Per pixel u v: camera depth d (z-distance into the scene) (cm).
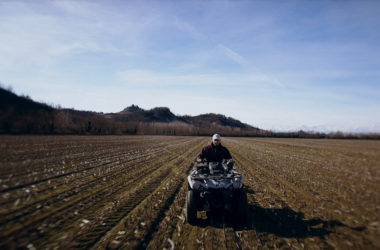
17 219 573
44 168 1203
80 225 552
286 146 3812
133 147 2719
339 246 481
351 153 2702
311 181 1121
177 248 461
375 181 1158
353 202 791
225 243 485
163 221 593
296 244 487
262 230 554
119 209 671
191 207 587
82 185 930
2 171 1083
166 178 1123
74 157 1642
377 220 627
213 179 622
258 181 1105
